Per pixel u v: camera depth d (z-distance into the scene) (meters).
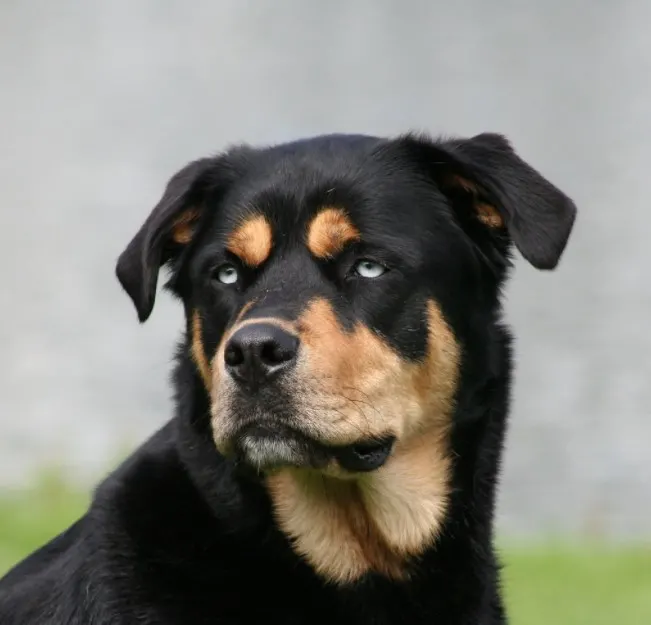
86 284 33.19
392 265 6.97
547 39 53.22
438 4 57.44
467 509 7.16
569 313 31.78
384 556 7.04
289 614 6.82
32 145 43.53
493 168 7.16
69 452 22.34
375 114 46.12
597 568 14.36
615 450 23.61
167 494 6.96
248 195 7.21
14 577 7.43
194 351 7.21
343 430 6.64
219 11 57.38
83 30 54.25
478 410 7.25
